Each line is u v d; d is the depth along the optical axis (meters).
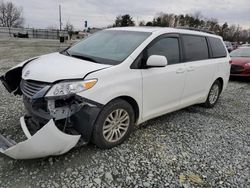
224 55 5.94
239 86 8.98
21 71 3.86
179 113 5.35
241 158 3.60
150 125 4.53
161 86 4.02
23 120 3.36
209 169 3.25
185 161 3.40
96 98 3.10
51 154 2.87
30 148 2.65
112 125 3.45
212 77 5.45
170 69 4.15
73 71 3.10
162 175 3.05
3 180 2.72
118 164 3.19
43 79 3.04
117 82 3.32
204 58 5.16
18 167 2.95
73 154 3.31
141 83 3.65
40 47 22.02
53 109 2.93
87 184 2.78
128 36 4.08
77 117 3.04
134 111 3.79
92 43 4.24
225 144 4.01
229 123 4.99
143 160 3.33
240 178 3.11
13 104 5.00
